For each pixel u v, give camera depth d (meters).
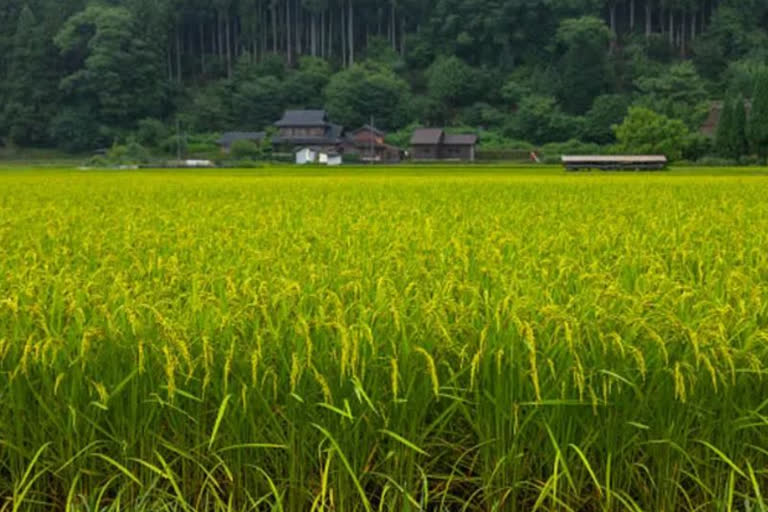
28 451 3.73
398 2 184.38
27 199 18.89
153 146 136.38
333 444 3.29
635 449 3.67
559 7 169.50
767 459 3.76
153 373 3.66
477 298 4.36
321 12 182.62
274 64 166.25
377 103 148.88
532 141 135.88
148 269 5.83
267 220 10.99
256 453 3.65
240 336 3.83
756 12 170.00
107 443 3.69
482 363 3.66
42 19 164.12
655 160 61.22
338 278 5.28
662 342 3.53
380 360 3.63
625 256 6.38
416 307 4.25
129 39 146.88
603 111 130.38
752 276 5.57
